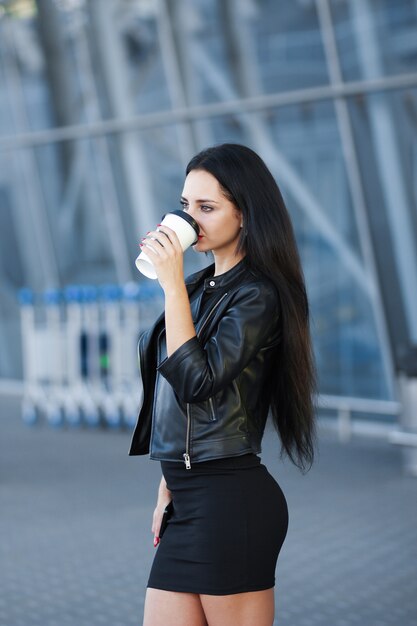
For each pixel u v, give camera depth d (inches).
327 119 488.4
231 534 120.9
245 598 122.6
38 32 605.6
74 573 263.0
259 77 501.4
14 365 690.2
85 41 583.5
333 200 493.4
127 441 470.3
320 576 257.8
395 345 475.8
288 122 503.5
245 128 522.6
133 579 257.4
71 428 509.7
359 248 487.2
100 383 502.0
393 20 442.3
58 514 329.1
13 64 628.1
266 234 123.3
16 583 254.8
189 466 121.3
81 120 601.6
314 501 343.3
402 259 469.1
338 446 454.0
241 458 123.0
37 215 663.1
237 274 125.7
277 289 123.5
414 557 274.7
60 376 510.9
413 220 462.3
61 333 508.4
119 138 596.4
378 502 340.8
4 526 313.6
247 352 119.7
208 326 124.2
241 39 504.4
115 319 493.7
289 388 126.3
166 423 123.7
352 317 494.0
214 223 124.3
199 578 121.3
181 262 121.6
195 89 534.9
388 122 458.6
